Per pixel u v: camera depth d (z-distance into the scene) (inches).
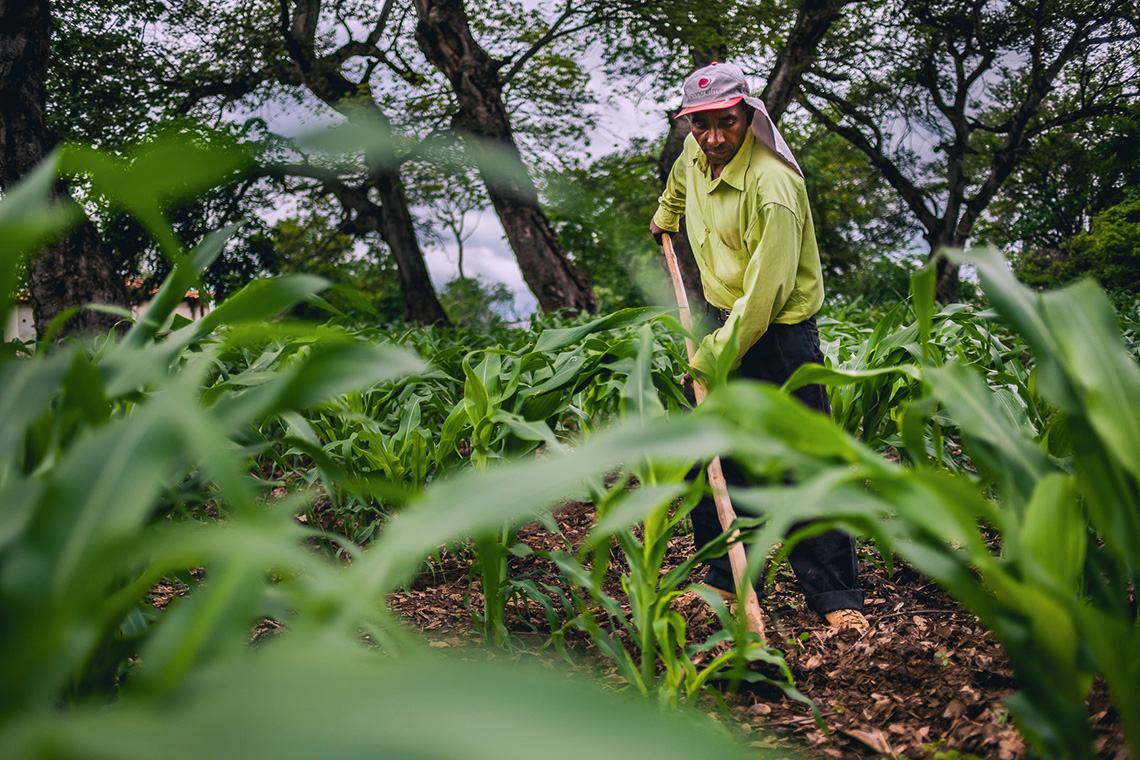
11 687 18.9
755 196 97.4
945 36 685.3
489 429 82.0
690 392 109.5
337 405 68.6
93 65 514.3
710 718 68.8
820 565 94.6
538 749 12.0
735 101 96.7
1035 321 39.8
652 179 700.0
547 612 83.7
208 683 19.3
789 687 64.9
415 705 13.2
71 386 34.0
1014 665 35.1
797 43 434.0
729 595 102.3
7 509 26.7
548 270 438.0
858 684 78.0
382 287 882.8
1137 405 35.8
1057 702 34.7
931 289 46.8
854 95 735.1
